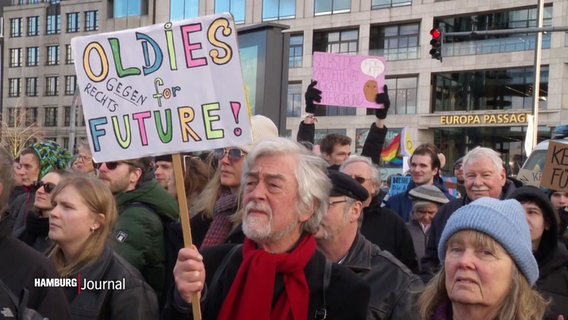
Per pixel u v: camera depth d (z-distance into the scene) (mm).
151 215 4164
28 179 6074
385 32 36031
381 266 3357
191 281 2574
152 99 2895
